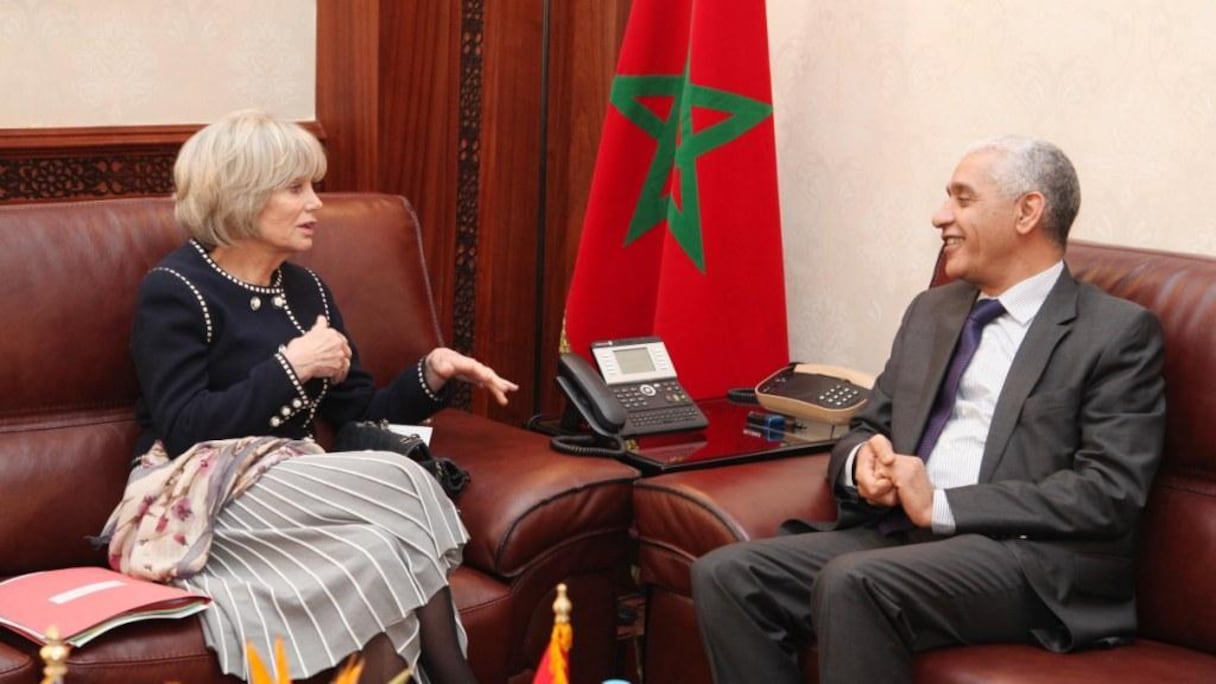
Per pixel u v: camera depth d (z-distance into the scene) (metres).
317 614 2.29
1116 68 2.87
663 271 3.30
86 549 2.55
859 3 3.29
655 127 3.38
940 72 3.15
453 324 3.67
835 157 3.38
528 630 2.68
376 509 2.42
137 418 2.61
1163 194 2.82
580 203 3.75
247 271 2.65
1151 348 2.40
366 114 3.47
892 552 2.30
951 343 2.58
